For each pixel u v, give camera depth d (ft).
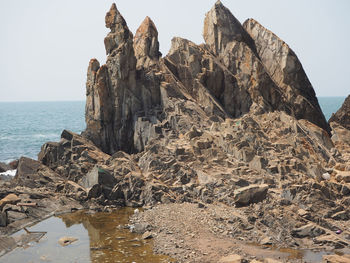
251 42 187.62
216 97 175.42
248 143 129.70
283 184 108.88
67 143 146.92
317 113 171.94
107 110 159.53
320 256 75.41
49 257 77.97
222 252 77.92
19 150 266.77
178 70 179.63
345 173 110.83
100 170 119.96
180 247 81.30
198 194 113.19
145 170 127.95
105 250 81.25
